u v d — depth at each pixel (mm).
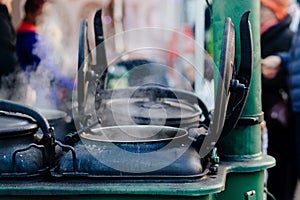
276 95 3045
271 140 3104
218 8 1595
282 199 3109
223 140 1588
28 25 2822
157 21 4902
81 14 3500
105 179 1277
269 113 3062
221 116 1354
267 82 3014
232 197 1547
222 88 1335
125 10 4641
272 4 2963
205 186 1232
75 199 1258
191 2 4309
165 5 4766
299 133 3010
